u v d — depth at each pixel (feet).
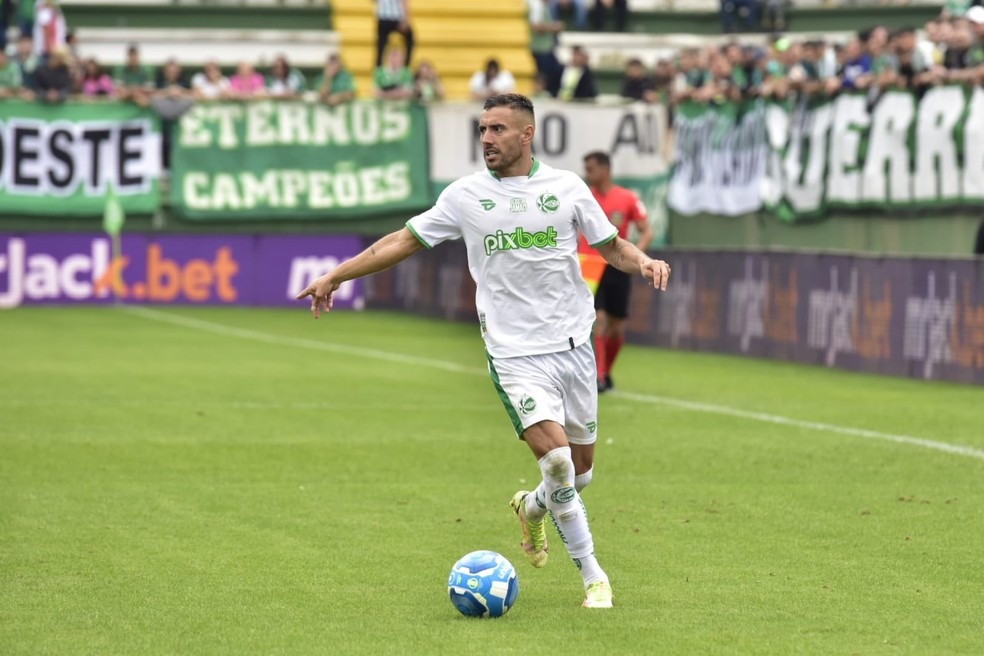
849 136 274.57
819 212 283.38
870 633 78.18
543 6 408.26
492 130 83.51
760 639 76.69
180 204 336.49
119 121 333.01
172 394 187.01
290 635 77.15
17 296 330.75
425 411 173.68
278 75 349.61
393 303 340.80
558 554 99.30
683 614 82.12
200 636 76.95
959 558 97.40
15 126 327.88
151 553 97.50
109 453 140.36
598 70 400.67
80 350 240.94
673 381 209.26
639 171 341.21
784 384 205.57
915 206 260.62
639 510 114.32
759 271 245.86
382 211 342.23
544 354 84.12
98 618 80.64
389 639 76.43
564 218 84.07
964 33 266.98
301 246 344.08
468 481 127.44
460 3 402.72
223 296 342.44
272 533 104.68
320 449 144.36
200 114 336.70
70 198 331.98
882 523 109.29
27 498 117.19
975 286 202.08
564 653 73.67
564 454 82.43
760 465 135.85
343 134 341.21
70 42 351.67
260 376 209.05
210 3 394.52
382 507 115.03
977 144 247.29
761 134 300.81
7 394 183.93
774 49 319.47
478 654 73.41
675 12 416.87
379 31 351.46
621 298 192.65
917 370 213.05
